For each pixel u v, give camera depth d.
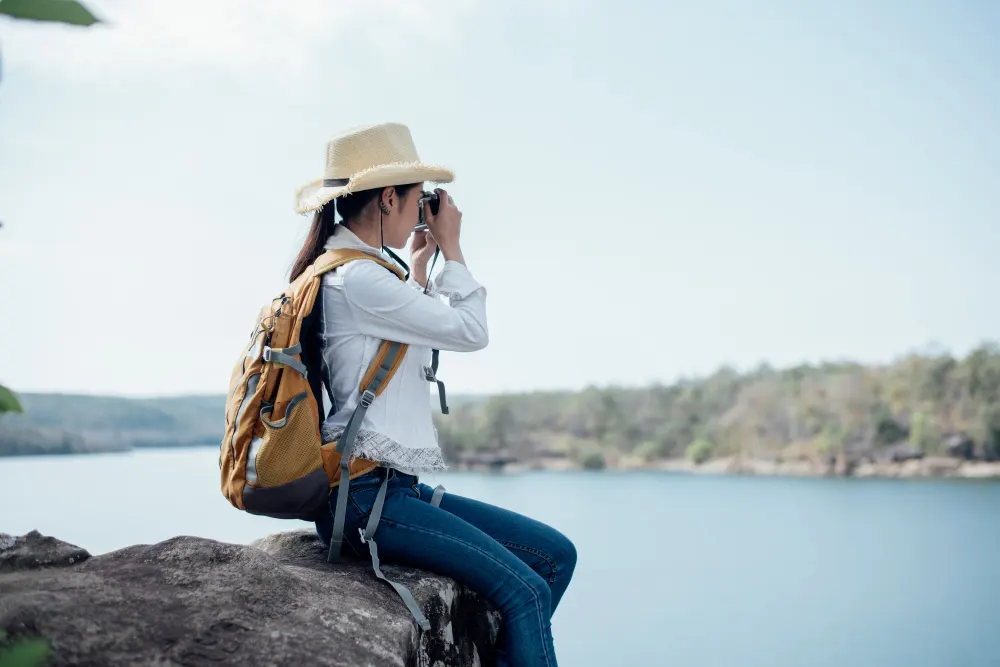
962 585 60.25
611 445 126.38
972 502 90.31
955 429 108.00
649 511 94.19
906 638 46.78
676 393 126.12
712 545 78.19
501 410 126.56
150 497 85.44
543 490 106.44
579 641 47.56
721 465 119.75
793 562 70.31
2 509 76.94
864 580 63.12
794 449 117.88
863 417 113.75
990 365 107.19
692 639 47.69
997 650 43.38
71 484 95.38
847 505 92.81
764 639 47.25
